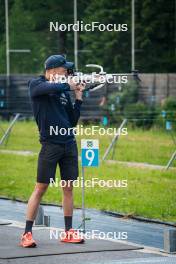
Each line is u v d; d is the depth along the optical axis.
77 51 68.25
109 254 18.58
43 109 19.50
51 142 19.50
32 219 19.27
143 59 70.81
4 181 33.28
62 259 17.94
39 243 19.56
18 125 61.12
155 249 19.36
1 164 39.47
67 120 19.72
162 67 71.25
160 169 37.22
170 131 50.47
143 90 63.16
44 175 19.44
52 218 24.33
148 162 40.34
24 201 28.06
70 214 19.78
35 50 69.69
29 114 66.50
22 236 19.28
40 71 69.38
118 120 61.34
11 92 67.88
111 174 34.72
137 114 60.81
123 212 25.45
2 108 67.44
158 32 71.69
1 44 70.12
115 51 69.62
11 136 53.41
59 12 68.94
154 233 22.25
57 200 28.05
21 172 36.34
